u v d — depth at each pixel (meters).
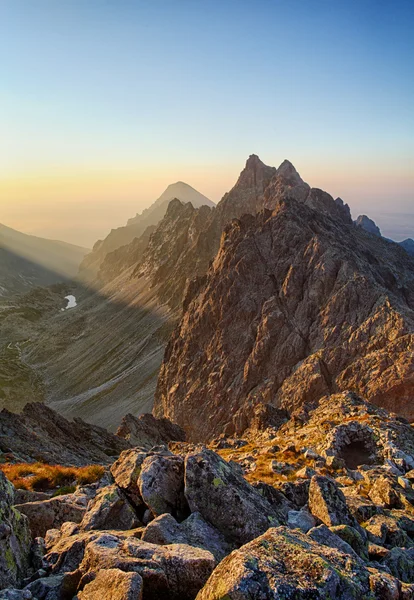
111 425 165.38
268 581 9.05
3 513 13.18
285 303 121.38
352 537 14.15
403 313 91.88
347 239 162.75
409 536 17.41
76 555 13.05
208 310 145.62
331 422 43.00
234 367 119.38
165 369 153.50
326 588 9.09
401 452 31.23
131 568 10.80
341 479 26.28
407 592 9.97
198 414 117.25
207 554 11.34
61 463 46.66
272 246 147.00
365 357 86.62
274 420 70.69
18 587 11.73
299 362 100.12
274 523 14.32
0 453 43.12
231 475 15.93
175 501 15.64
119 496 16.41
